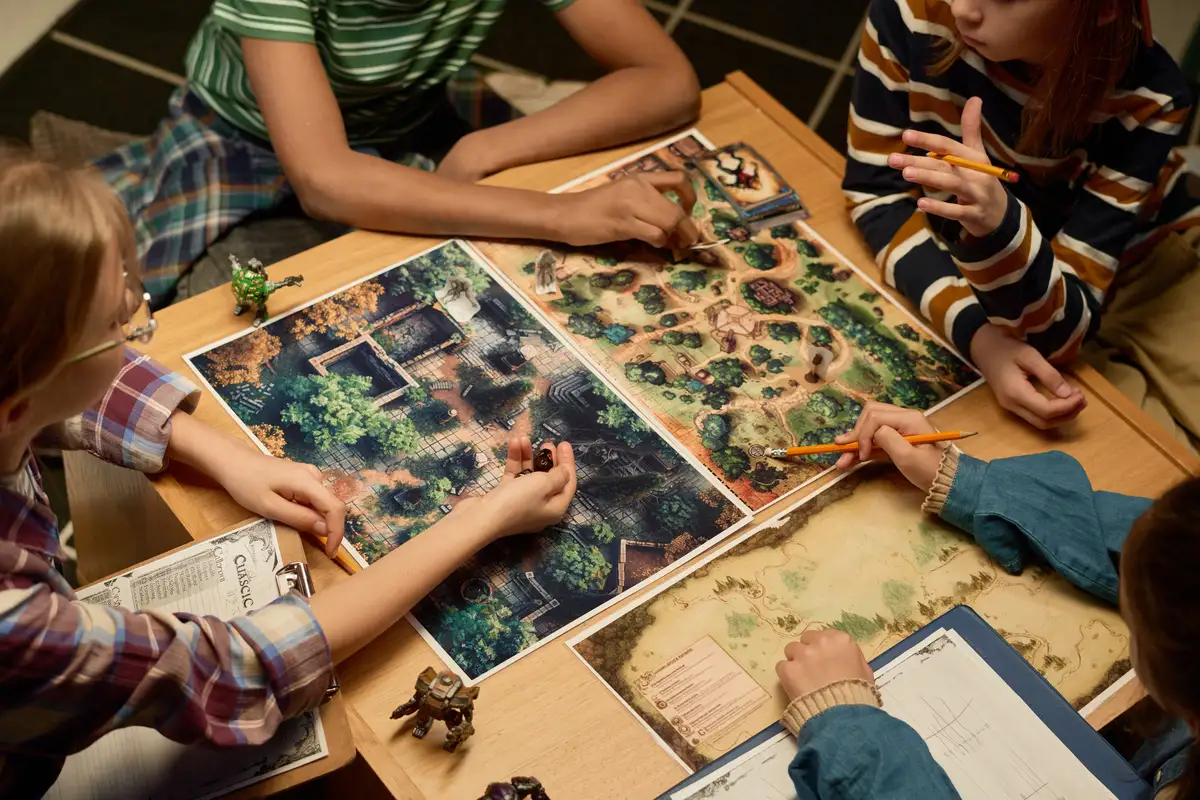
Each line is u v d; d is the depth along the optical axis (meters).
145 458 0.99
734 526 1.02
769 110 1.43
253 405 1.07
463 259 1.22
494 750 0.88
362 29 1.42
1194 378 1.36
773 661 0.94
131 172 1.65
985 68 1.21
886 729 0.83
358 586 0.90
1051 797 0.86
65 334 0.69
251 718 0.82
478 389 1.10
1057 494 1.02
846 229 1.31
